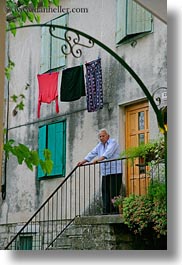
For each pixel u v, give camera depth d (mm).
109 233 9219
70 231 9867
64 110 11859
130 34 10742
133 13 10727
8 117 13109
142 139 10320
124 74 10719
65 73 11445
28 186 12461
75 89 11297
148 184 9250
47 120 12227
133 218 8875
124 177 10242
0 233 12867
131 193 9977
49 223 11617
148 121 10234
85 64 11266
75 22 11898
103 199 10242
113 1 11180
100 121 11102
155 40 10312
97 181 10812
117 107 10781
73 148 11578
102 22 11344
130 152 9531
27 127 12656
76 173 11406
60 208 11625
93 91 11148
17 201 12664
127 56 10797
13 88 13062
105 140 10594
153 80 10250
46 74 12055
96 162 10266
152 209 8742
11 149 5855
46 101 12008
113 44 11094
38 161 5906
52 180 11930
